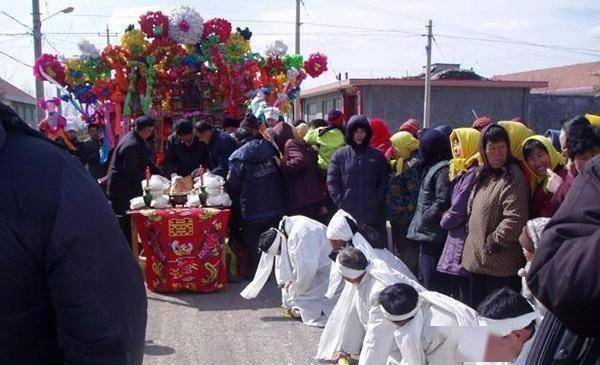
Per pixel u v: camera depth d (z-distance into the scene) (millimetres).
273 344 5137
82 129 12273
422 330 3398
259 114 9453
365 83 26375
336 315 4637
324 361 4680
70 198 1503
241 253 7309
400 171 6312
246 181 6918
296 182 7043
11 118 1559
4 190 1456
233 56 10953
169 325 5648
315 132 8164
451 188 5031
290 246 5660
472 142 4793
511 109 27625
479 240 4293
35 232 1457
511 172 4211
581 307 1633
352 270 4148
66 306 1480
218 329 5531
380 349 3703
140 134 7137
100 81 10312
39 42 19531
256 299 6453
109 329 1511
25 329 1496
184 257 6516
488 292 4328
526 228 3822
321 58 11422
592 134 3600
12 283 1457
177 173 7930
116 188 7082
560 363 1883
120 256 1590
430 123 27109
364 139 6465
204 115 11164
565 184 3816
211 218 6535
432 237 5188
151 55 10414
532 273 1777
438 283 5258
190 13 10469
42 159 1513
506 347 3148
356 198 6367
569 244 1692
